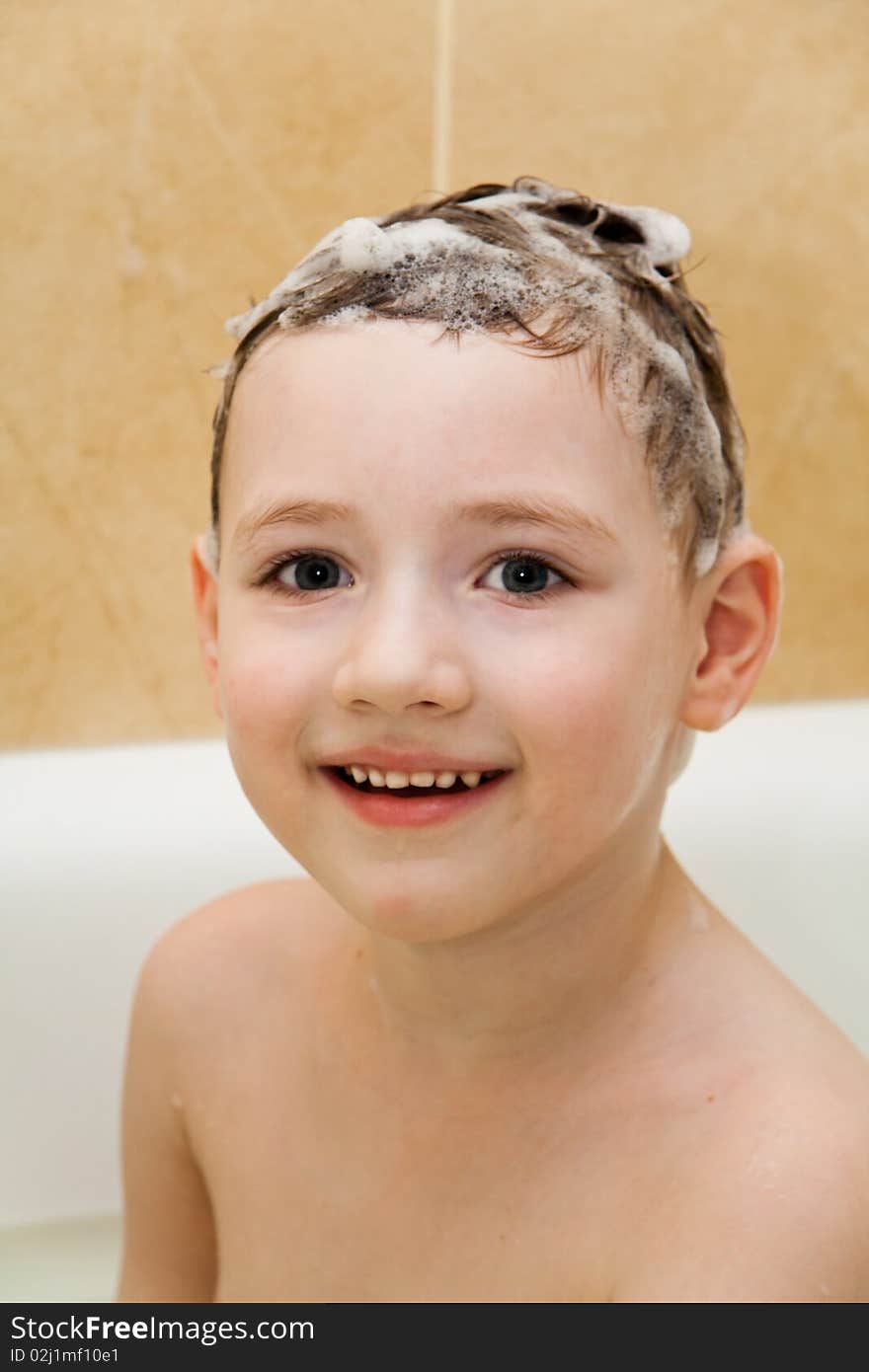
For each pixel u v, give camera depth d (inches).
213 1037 30.6
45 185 46.1
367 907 21.9
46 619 49.4
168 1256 33.5
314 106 46.8
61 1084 43.4
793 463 52.5
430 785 21.4
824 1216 21.9
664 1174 23.6
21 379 47.4
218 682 25.0
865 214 50.7
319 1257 27.2
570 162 48.4
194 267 47.5
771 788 47.1
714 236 49.7
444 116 47.4
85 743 50.6
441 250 22.2
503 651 20.6
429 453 20.3
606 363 21.7
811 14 48.7
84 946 43.6
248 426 22.4
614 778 21.7
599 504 21.1
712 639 25.1
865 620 54.8
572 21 47.4
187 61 45.8
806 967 46.4
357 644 20.5
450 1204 25.6
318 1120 28.0
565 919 23.8
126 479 49.0
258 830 45.3
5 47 44.9
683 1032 24.7
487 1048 25.3
